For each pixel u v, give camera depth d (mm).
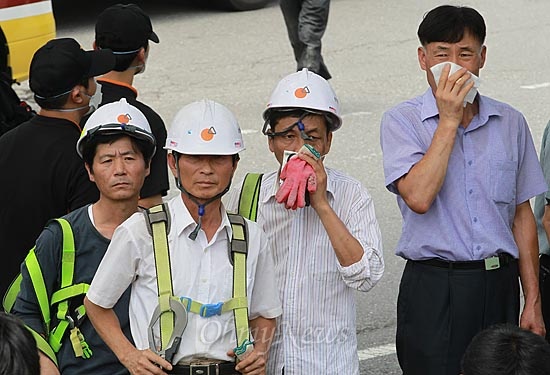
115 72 13305
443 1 41812
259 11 40688
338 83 31172
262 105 28906
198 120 9516
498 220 11484
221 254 9586
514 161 11602
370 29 37594
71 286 10289
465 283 11398
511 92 30047
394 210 21922
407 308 11789
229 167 9586
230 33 37219
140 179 10641
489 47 35000
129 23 13242
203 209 9523
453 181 11414
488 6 40812
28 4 26125
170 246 9461
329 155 25250
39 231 11906
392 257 19578
